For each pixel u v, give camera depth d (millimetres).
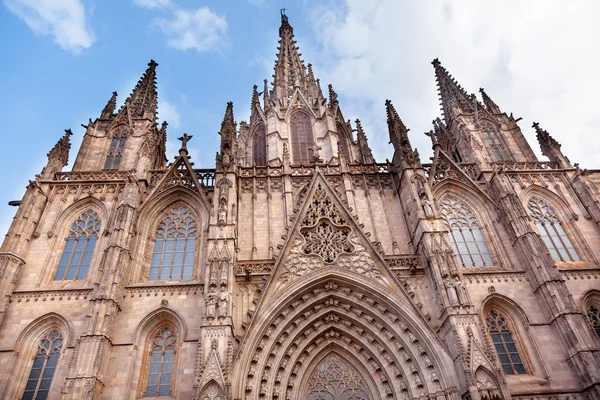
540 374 36312
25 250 42438
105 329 35312
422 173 45781
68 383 31906
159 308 38656
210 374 30578
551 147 55938
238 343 35312
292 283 38625
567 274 42750
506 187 47875
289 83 75875
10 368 35469
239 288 39062
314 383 37250
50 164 50594
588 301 41438
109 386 34250
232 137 50531
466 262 44406
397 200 48031
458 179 50312
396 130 50656
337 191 48094
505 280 41781
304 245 41656
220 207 41469
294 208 46594
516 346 38562
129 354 36094
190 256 44125
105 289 37219
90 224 46375
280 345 36719
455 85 67500
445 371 33438
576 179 51062
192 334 37312
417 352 35719
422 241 40656
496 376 30953
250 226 45312
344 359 38531
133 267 42031
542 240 42844
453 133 62375
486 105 65062
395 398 35188
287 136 64188
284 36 84938
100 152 54500
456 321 34312
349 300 39062
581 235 46750
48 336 38062
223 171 44781
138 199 46312
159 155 60531
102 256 41781
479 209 48562
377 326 38062
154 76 67250
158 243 45250
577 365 35312
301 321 38375
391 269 40312
